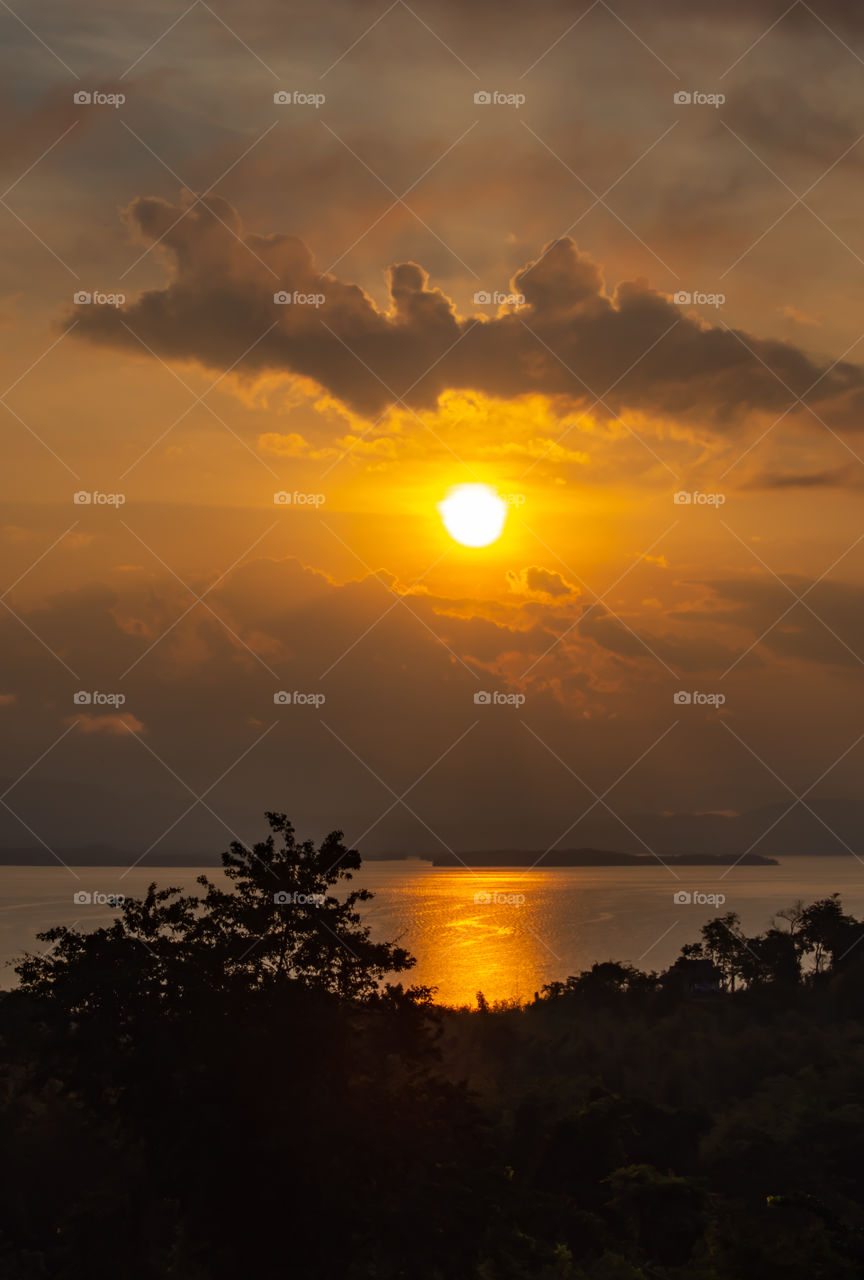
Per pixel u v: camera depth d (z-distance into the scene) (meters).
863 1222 61.69
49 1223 48.22
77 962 36.34
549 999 148.00
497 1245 34.12
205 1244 34.59
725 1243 33.97
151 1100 33.53
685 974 152.62
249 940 37.47
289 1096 33.47
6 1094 53.50
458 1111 36.41
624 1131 66.75
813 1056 101.50
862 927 160.62
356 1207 32.31
